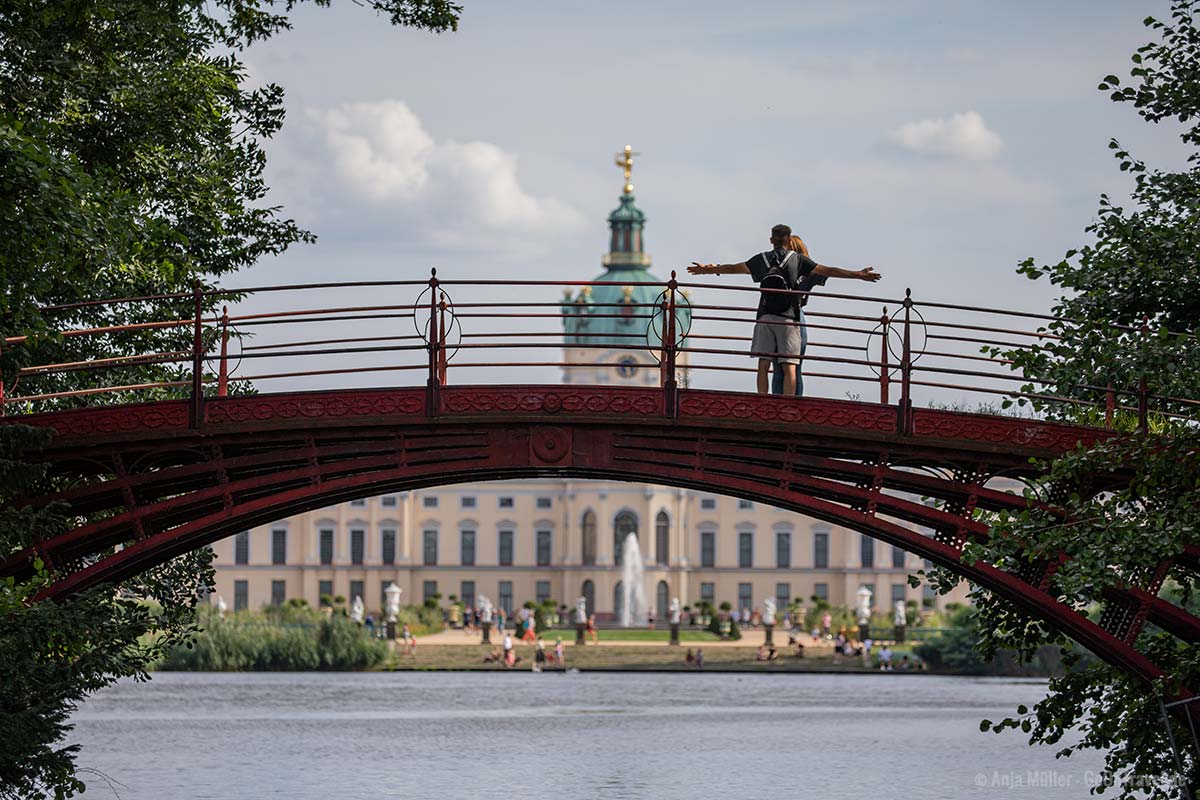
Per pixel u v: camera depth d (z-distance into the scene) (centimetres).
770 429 2409
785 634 13338
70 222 2081
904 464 2534
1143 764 2562
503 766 4669
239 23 3088
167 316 3238
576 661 10444
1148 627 4091
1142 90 2580
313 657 9512
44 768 2528
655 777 4453
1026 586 2447
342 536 16188
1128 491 2341
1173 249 2469
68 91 2755
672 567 15925
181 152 3080
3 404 2464
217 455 2442
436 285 2417
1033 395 2450
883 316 2439
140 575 3186
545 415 2416
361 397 2411
